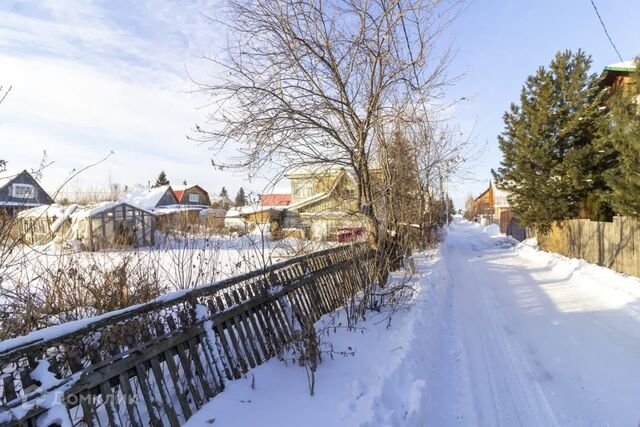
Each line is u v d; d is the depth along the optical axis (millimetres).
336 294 6531
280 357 4340
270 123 6816
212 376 3475
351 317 5777
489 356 5332
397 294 6973
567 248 14969
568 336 5980
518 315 7320
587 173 14961
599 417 3707
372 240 7754
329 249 6758
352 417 3158
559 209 15812
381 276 7102
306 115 7121
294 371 4145
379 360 4406
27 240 3867
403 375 4133
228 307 4023
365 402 3350
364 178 7996
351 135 7684
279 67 6930
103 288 4262
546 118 16391
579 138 16047
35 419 2117
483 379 4625
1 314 3439
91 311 4094
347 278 6672
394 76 7434
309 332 4203
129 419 2730
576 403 3979
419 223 14633
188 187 56969
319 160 7770
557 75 16531
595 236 12453
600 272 10539
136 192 47406
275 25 6672
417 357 4715
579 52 15984
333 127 7738
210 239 6547
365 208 7715
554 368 4832
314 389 3727
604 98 16703
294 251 6812
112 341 2656
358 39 7051
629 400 3973
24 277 4359
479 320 7113
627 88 9859
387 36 7141
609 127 10266
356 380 3705
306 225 7984
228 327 3885
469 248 22500
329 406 3377
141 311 2951
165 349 3057
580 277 10453
